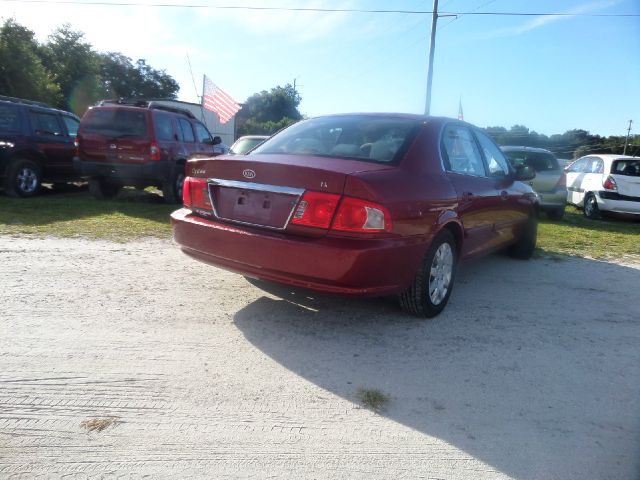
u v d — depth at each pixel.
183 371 3.11
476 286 5.34
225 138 30.81
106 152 9.51
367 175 3.38
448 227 4.20
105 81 52.66
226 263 3.74
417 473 2.30
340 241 3.28
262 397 2.87
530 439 2.60
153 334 3.61
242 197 3.67
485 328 4.08
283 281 3.49
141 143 9.39
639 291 5.43
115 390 2.85
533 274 5.98
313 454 2.40
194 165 4.00
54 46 35.62
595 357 3.63
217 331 3.73
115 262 5.45
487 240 5.18
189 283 4.81
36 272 4.93
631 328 4.27
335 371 3.21
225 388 2.94
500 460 2.42
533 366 3.43
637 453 2.51
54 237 6.47
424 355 3.51
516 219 5.86
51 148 10.30
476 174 4.87
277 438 2.50
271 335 3.71
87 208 8.84
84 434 2.46
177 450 2.38
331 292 3.38
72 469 2.21
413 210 3.55
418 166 3.92
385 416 2.74
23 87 26.92
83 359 3.18
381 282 3.43
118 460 2.29
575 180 13.61
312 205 3.33
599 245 8.05
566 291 5.31
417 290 3.96
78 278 4.80
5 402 2.68
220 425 2.58
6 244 5.97
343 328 3.90
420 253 3.71
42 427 2.49
